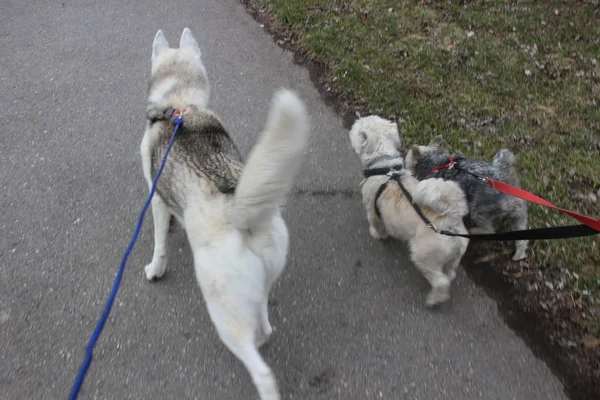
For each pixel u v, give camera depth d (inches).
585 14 257.9
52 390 114.3
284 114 79.5
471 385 113.9
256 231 97.0
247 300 94.6
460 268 142.1
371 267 143.2
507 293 133.8
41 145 190.2
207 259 94.1
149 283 138.5
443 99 202.1
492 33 245.0
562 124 187.9
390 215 133.3
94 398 113.0
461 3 271.3
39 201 165.2
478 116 193.6
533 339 122.4
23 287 137.6
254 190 86.6
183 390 114.6
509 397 111.4
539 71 217.6
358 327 127.6
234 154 117.2
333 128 197.3
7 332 126.5
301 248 149.2
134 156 183.5
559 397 110.8
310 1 276.1
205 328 127.0
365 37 242.7
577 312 125.9
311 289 137.4
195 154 109.8
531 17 255.9
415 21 255.3
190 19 279.0
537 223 149.9
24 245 149.9
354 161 180.9
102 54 248.5
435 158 146.1
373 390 114.0
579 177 164.4
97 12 291.3
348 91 212.4
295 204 163.8
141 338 125.1
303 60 238.1
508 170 137.5
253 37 258.8
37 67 239.8
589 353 117.2
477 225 138.5
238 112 205.8
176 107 125.9
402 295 135.3
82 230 154.6
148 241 150.6
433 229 117.0
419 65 222.1
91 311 131.8
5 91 223.0
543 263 138.3
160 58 139.6
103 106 211.3
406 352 121.4
